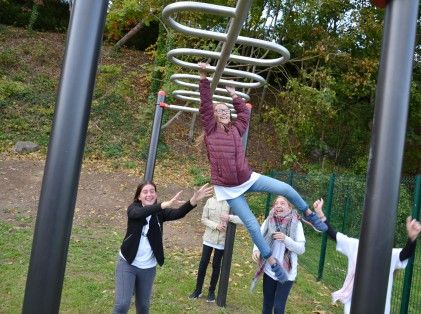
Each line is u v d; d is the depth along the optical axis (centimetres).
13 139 1216
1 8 1777
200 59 1144
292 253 400
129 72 1608
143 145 1284
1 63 1496
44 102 1380
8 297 473
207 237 528
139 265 359
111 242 739
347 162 1474
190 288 560
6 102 1340
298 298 582
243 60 321
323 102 1158
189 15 1129
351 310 141
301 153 1430
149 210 349
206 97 314
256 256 400
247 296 563
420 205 478
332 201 731
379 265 137
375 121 144
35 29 1820
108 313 462
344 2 1284
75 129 138
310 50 1276
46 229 135
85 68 140
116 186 1075
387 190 138
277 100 1431
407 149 1445
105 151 1251
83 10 142
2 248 627
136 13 1244
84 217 892
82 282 534
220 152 306
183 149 1363
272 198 975
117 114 1418
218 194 310
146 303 369
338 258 714
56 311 135
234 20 241
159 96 511
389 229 137
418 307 475
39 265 134
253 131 1539
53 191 136
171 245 778
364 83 1250
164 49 1291
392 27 143
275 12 1331
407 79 141
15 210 867
